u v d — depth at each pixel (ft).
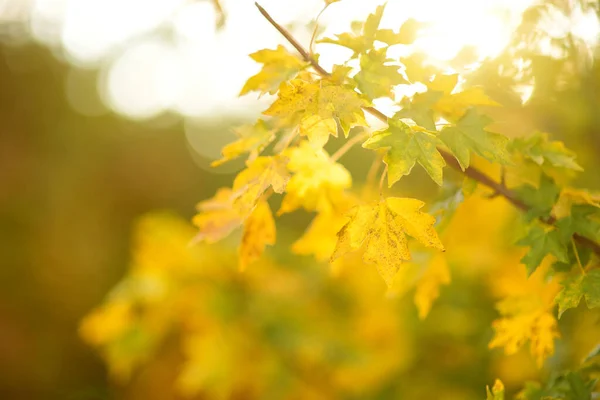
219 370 8.40
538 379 6.94
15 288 16.17
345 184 3.90
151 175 23.91
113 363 9.25
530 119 5.16
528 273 3.35
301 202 3.90
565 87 4.99
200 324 9.03
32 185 18.54
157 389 11.07
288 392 8.25
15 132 19.80
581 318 5.68
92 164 21.49
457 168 3.48
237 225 3.85
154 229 9.49
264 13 3.07
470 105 3.15
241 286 9.38
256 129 3.43
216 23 3.56
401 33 3.03
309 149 3.90
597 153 5.57
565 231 3.32
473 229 5.94
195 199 25.39
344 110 2.78
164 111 27.71
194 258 9.33
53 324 16.25
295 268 10.17
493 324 3.79
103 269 18.08
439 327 8.30
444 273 4.35
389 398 8.05
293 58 3.19
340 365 8.27
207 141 29.89
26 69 21.66
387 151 2.70
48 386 15.10
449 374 8.00
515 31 4.60
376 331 8.72
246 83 3.18
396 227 2.77
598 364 3.90
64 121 21.79
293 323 8.79
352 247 2.76
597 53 4.96
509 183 3.64
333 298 9.70
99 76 25.58
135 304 9.01
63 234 17.90
